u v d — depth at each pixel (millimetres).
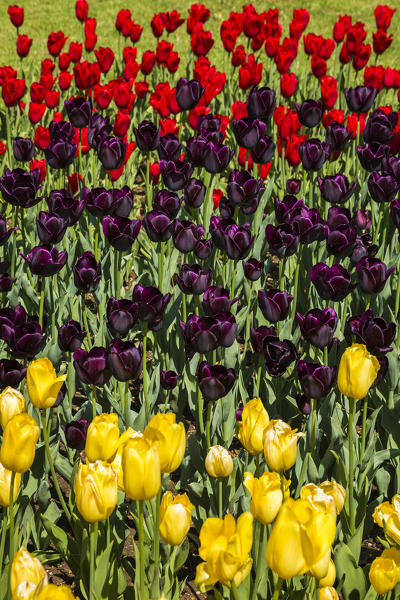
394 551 2092
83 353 2703
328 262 4180
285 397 3641
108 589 2443
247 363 4414
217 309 2977
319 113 4754
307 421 3150
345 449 3098
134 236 3346
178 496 2062
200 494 3053
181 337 3955
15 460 1995
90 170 6484
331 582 2035
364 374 2289
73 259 4699
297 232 3543
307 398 3090
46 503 2934
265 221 4754
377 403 3705
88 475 1863
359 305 4480
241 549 1767
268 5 16484
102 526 2721
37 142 5367
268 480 1895
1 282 3449
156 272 4523
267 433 2078
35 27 14812
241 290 4719
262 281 4578
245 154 5059
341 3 16750
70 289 4352
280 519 1618
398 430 3410
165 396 3883
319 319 2885
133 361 2574
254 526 2566
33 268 3139
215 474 2311
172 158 4254
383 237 4738
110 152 3920
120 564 2814
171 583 2469
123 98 5543
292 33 8148
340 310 4340
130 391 4238
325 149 4199
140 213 6684
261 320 4191
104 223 3301
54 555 2805
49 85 6316
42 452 2990
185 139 7461
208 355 3791
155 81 8539
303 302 4617
